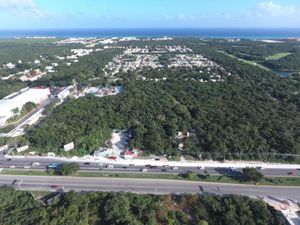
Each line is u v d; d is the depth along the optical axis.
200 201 119.94
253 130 179.00
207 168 151.38
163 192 131.12
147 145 169.50
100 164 156.88
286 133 175.38
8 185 138.00
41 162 160.50
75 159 162.50
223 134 173.75
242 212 112.31
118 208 113.38
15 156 167.38
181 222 109.69
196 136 179.12
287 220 111.19
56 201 122.56
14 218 109.69
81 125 192.88
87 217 111.25
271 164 154.50
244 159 158.75
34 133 182.88
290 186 135.38
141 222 108.94
